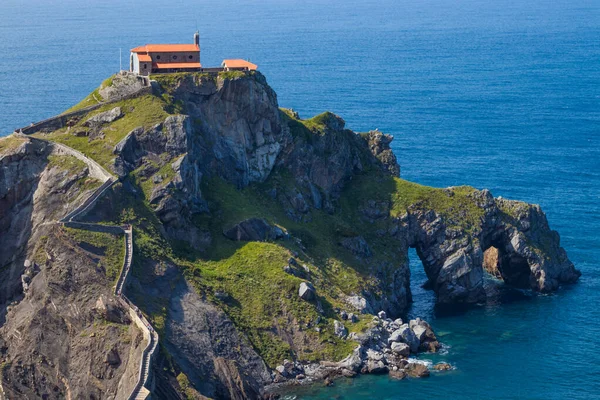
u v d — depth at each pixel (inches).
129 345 7608.3
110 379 7524.6
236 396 7844.5
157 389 7278.5
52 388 7770.7
